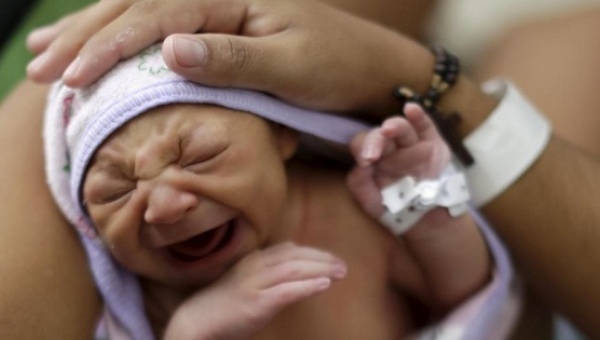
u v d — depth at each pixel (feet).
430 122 2.83
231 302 2.66
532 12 5.90
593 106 4.41
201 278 2.79
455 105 3.17
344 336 3.01
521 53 4.80
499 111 3.22
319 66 2.73
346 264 3.06
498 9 5.94
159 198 2.46
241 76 2.57
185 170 2.50
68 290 2.76
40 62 2.78
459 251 3.01
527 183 3.21
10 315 2.58
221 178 2.53
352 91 2.88
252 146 2.59
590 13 4.89
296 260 2.67
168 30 2.63
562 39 4.76
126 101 2.53
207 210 2.53
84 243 2.87
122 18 2.62
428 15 4.98
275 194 2.66
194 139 2.51
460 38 5.88
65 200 2.83
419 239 2.98
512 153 3.20
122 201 2.54
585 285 3.30
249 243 2.70
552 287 3.38
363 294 3.08
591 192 3.28
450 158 2.96
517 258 3.35
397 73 3.04
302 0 2.85
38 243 2.77
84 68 2.57
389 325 3.12
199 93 2.54
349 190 3.06
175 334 2.74
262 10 2.75
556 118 4.39
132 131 2.52
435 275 3.09
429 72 3.14
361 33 2.93
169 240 2.56
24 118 3.18
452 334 3.08
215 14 2.70
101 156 2.55
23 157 3.01
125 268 2.88
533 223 3.24
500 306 3.15
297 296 2.59
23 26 4.15
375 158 2.71
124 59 2.62
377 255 3.11
